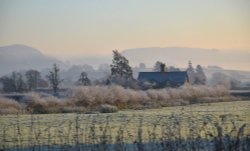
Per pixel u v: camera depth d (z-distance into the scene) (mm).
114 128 27672
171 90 67250
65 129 26547
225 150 15672
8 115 45750
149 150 16531
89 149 17234
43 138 22000
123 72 109250
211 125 21625
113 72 108812
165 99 63750
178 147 16250
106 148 17156
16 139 22859
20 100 55656
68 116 41719
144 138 21469
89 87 56719
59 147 18891
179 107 57406
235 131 16453
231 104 60250
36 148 19547
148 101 61531
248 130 18469
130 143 19641
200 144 16328
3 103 51094
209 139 17906
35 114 47531
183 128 20828
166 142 16375
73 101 54625
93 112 49375
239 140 15766
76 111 51344
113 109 50750
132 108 57406
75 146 17422
